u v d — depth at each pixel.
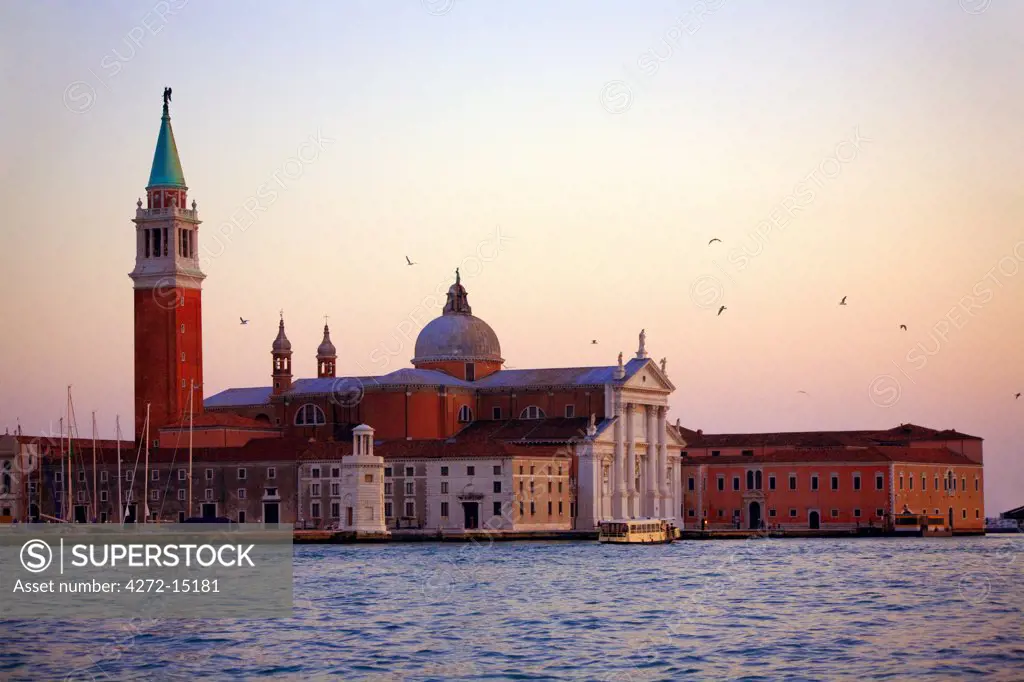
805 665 111.62
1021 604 145.75
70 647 123.06
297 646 122.38
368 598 155.00
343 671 111.81
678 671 110.00
